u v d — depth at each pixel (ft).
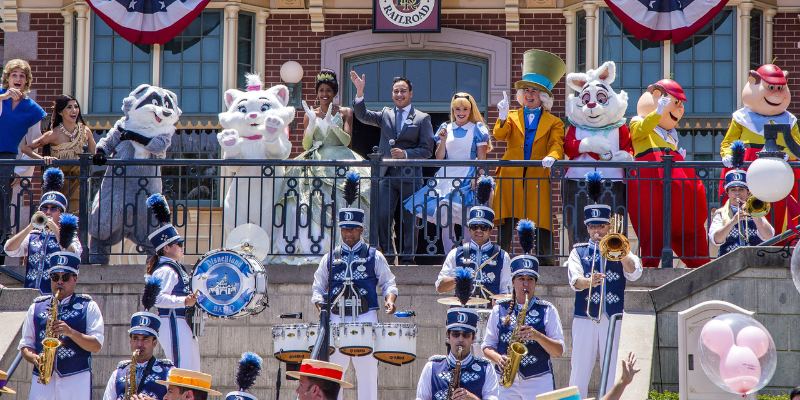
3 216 55.21
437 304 51.31
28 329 45.44
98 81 70.44
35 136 58.13
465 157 56.13
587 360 46.70
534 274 44.14
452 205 54.54
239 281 45.52
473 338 41.81
